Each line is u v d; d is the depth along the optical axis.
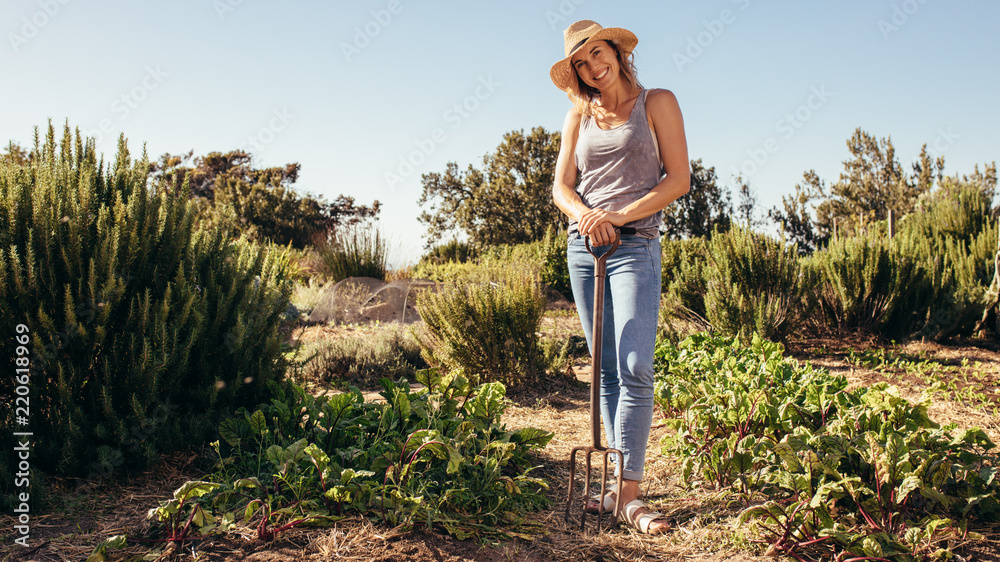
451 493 2.28
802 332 7.78
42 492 2.22
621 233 2.29
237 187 23.45
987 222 9.62
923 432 2.30
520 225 36.34
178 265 2.82
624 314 2.30
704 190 33.66
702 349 4.77
